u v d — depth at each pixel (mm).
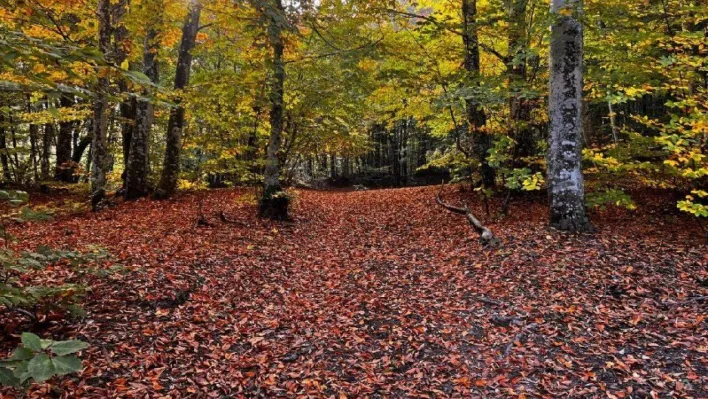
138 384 3746
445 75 10711
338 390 3936
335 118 15312
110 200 13227
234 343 4688
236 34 10234
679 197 9406
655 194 10633
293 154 19203
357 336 4918
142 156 13812
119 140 22109
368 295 6031
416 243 8406
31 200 14742
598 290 5375
